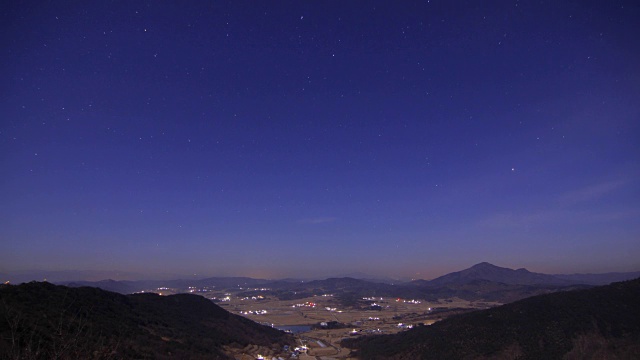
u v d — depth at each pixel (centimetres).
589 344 6719
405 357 8419
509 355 7000
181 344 7044
